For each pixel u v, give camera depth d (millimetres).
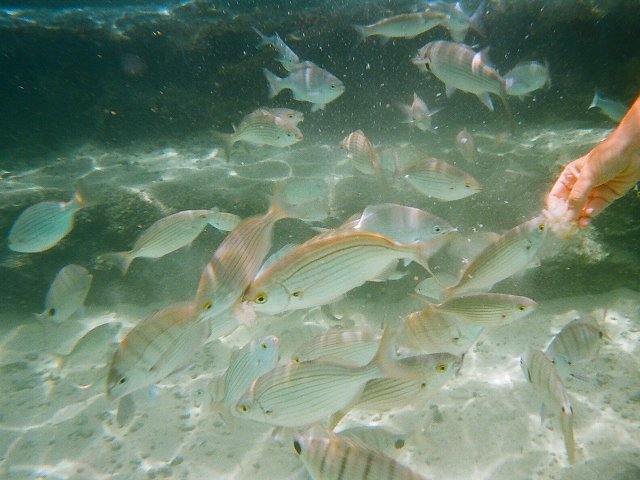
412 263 1383
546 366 688
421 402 703
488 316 739
